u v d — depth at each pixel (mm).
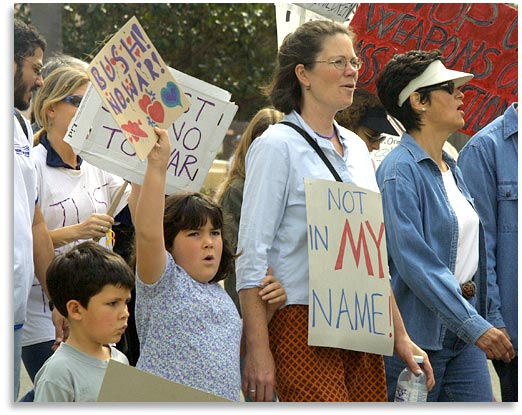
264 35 34375
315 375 10367
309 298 10289
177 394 9625
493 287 13000
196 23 33188
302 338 10430
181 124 11203
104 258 10281
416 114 12164
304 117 10820
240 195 13312
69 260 10250
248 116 34969
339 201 10586
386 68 12391
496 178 13375
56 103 12227
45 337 12086
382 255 10891
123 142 10820
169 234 10289
